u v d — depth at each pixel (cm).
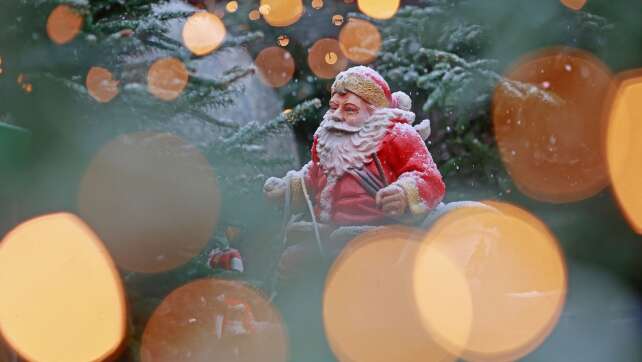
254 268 1415
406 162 1235
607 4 1822
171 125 1255
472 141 1828
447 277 1183
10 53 1162
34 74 1155
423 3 1980
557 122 1828
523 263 1670
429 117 1938
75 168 1180
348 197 1245
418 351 1166
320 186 1274
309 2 2248
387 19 1905
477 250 1209
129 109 1196
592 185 1914
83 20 1171
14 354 1139
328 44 2230
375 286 1180
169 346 1135
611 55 1853
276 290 1231
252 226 1378
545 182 1892
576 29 1819
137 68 1252
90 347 1130
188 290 1156
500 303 1197
